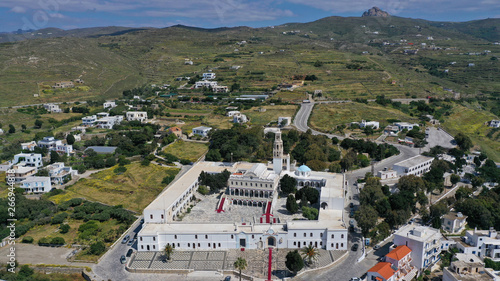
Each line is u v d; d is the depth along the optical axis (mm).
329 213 182625
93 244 164250
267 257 158000
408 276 141375
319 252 161375
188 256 159875
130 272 149250
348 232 178250
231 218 190625
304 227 165000
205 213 197250
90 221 188375
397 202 184625
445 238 165000
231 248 165625
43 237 176375
